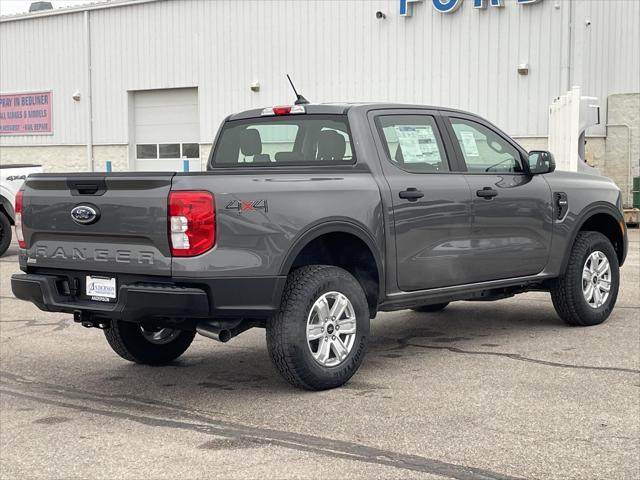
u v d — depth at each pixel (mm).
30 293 5488
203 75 24875
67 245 5336
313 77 22828
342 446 4340
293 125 6223
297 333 5234
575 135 14453
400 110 6215
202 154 25141
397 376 5781
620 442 4328
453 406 5020
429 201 6059
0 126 29500
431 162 6250
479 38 20031
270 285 5082
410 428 4613
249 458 4188
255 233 5023
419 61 21000
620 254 7875
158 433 4648
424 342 6914
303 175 5375
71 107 27766
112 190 5086
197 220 4840
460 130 6562
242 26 24000
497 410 4918
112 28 26562
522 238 6781
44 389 5699
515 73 19625
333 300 5473
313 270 5414
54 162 28391
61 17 27641
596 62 21359
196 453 4289
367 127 5938
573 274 7215
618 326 7434
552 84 19188
